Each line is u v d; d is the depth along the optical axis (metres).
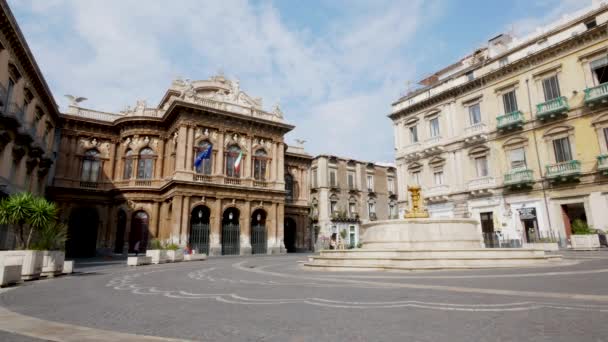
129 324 5.86
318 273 14.41
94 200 37.59
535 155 28.00
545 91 28.19
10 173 23.92
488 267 13.88
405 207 36.44
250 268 18.36
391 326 5.34
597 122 24.98
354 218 52.59
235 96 40.88
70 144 37.75
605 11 25.53
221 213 36.09
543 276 10.41
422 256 14.37
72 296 9.27
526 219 28.09
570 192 25.88
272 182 40.47
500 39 34.97
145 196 37.50
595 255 17.89
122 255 35.62
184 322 5.94
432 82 40.38
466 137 31.92
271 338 4.89
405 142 37.50
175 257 26.56
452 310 6.29
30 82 27.05
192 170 35.44
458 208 32.19
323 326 5.47
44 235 15.31
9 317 6.54
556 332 4.71
